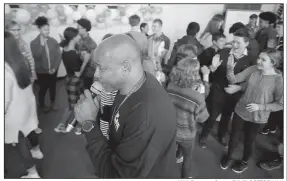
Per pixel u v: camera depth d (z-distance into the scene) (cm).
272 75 158
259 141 239
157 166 88
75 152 216
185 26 309
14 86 141
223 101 206
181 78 140
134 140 73
